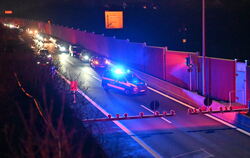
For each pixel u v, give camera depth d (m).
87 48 57.56
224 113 21.41
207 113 20.38
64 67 42.09
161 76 34.12
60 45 56.91
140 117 19.64
